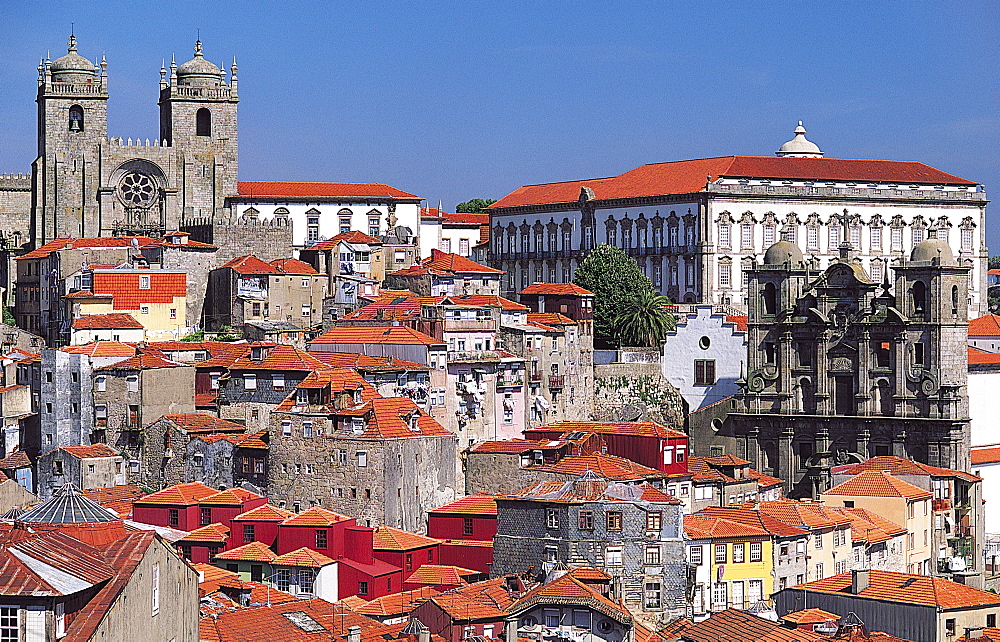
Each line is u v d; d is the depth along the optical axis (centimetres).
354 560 17638
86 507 10562
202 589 15138
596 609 14062
